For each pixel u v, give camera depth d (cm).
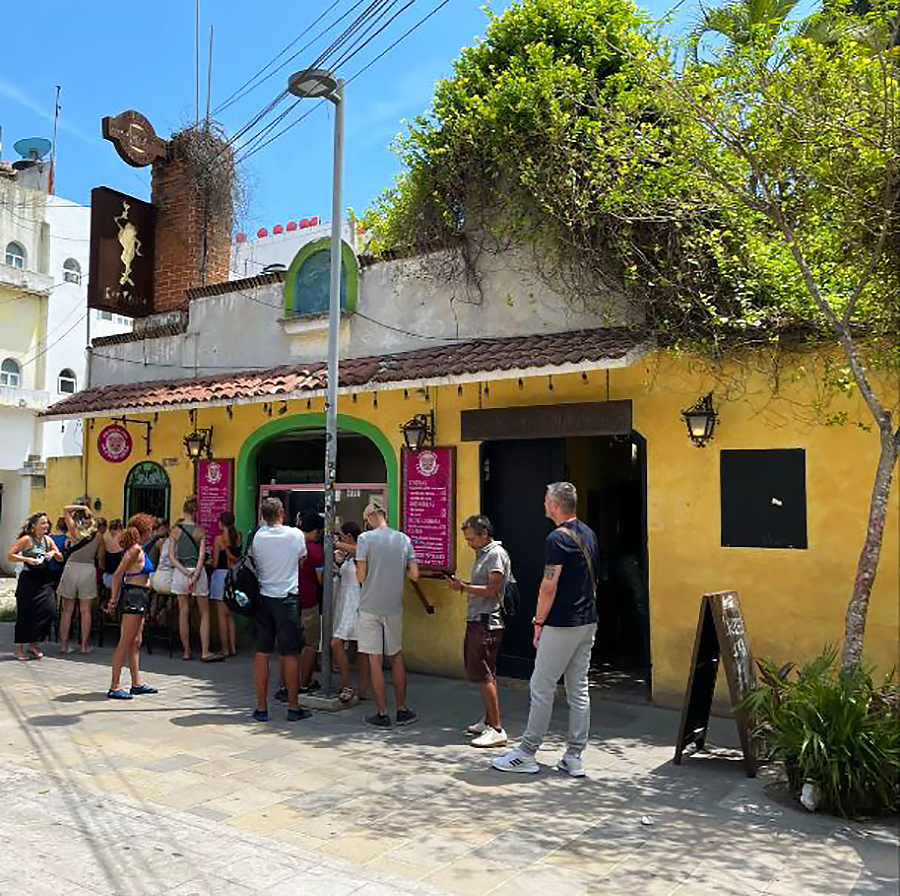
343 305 1066
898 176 603
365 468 1161
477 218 960
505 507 922
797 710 533
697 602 780
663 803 536
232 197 1388
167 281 1355
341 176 834
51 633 1195
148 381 1284
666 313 796
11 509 2827
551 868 438
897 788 513
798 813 519
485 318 962
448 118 959
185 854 449
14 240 2855
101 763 610
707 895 408
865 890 414
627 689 872
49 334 2925
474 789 562
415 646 952
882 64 596
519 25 966
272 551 746
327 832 484
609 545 1108
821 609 724
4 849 453
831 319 613
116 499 1273
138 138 1341
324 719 748
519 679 898
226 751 645
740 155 661
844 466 722
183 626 1043
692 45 716
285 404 1093
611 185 794
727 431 773
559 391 867
